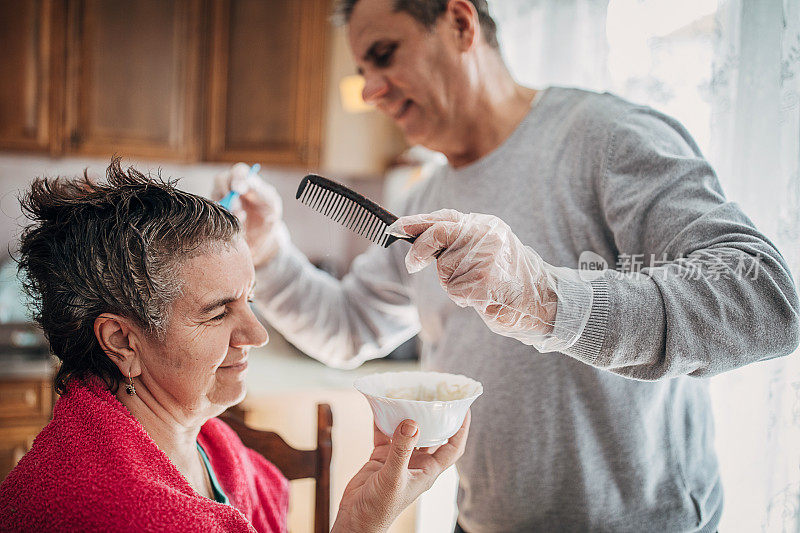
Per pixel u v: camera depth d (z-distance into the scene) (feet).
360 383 2.79
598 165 3.18
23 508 2.32
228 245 2.57
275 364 7.94
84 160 8.54
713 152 3.52
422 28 3.40
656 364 2.39
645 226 2.90
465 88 3.50
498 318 2.34
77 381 2.61
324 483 3.75
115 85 8.13
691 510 3.17
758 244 2.47
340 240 9.71
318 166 8.33
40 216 2.54
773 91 3.26
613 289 2.37
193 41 8.34
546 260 3.33
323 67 8.22
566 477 3.24
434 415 2.42
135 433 2.47
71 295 2.45
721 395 3.62
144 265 2.40
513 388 3.32
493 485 3.45
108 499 2.29
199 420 2.71
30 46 7.79
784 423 3.22
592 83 4.67
